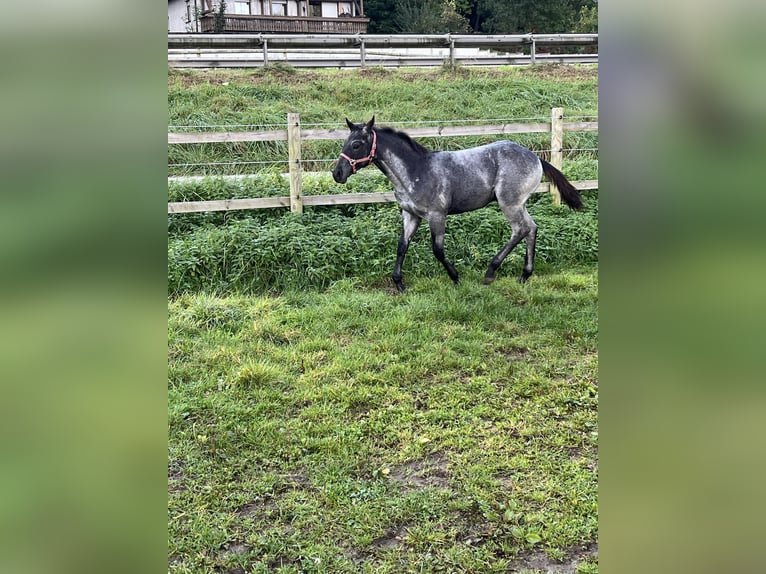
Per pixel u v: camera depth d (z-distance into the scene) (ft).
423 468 9.76
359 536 8.26
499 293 17.46
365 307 16.43
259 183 22.75
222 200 21.24
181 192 21.74
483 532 8.26
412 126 29.32
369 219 20.88
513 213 17.87
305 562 7.80
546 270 19.63
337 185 22.95
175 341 14.46
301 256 18.79
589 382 12.28
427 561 7.73
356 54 45.93
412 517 8.62
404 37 44.70
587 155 28.30
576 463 9.65
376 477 9.54
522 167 17.57
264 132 20.44
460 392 12.03
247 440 10.62
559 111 22.62
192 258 18.16
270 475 9.65
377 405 11.72
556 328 15.02
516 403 11.64
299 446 10.43
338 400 11.94
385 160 17.06
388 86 36.37
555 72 42.39
